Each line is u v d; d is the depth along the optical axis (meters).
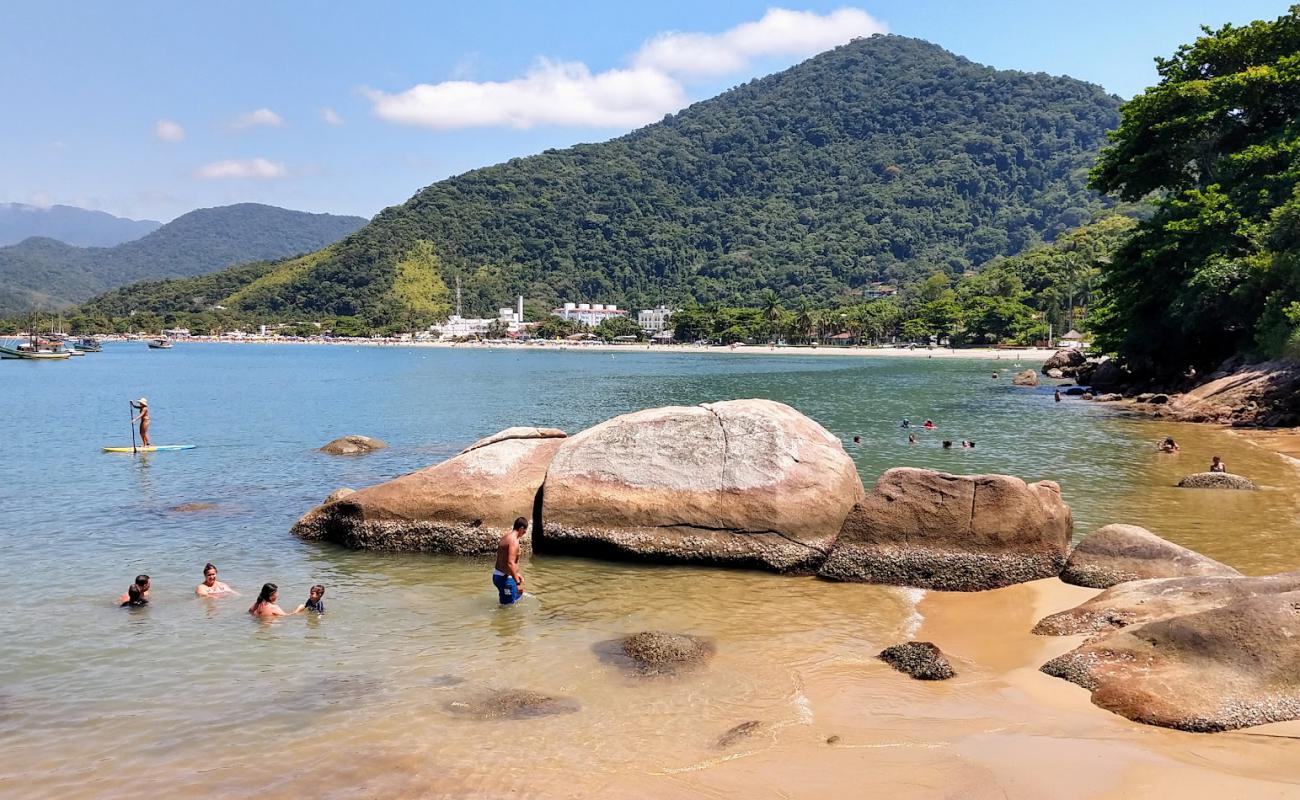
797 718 10.45
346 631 13.96
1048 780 8.59
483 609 15.03
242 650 13.11
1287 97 56.12
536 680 11.84
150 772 9.31
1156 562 14.97
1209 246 54.69
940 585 15.88
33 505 24.31
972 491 16.36
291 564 17.97
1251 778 8.47
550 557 18.06
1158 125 58.03
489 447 19.81
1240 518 20.94
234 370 125.06
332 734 10.19
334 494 20.42
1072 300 166.62
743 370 119.81
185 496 25.77
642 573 17.05
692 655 12.58
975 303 180.38
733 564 17.19
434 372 120.50
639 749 9.70
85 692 11.52
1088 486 25.66
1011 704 10.66
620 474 18.08
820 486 17.23
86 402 64.44
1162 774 8.61
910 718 10.35
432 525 18.62
